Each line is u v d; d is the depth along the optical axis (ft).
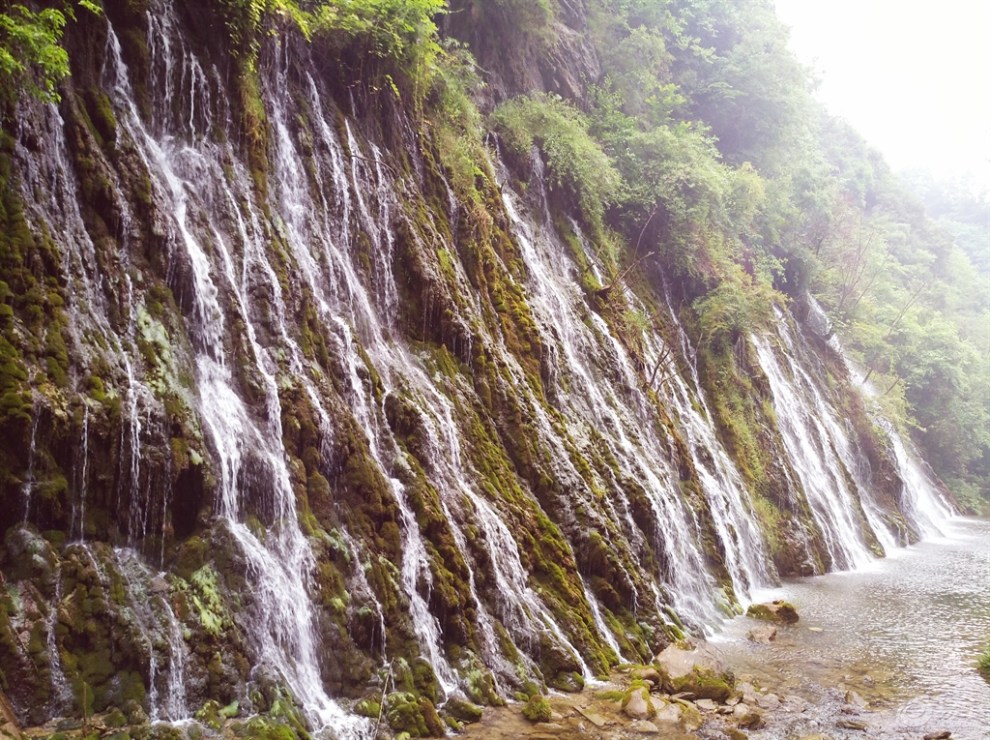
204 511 33.47
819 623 59.21
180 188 39.70
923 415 142.82
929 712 41.55
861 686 45.34
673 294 91.25
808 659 50.21
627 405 68.95
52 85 32.04
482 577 42.98
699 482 71.10
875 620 60.13
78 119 35.35
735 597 64.13
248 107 44.98
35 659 26.99
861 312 136.05
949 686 45.47
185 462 33.06
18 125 32.65
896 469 112.98
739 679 45.75
